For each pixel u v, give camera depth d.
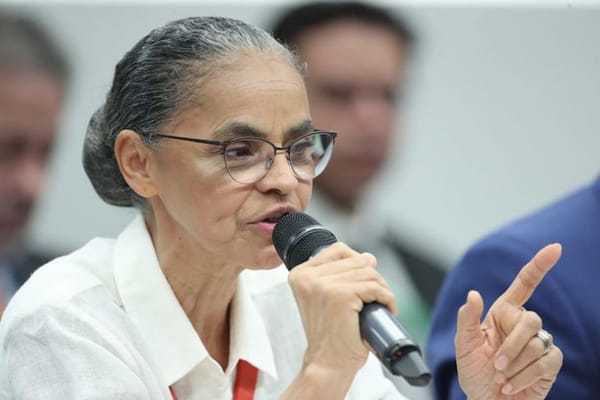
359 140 9.80
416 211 10.00
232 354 5.38
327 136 4.96
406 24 9.95
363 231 9.88
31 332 4.88
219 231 4.79
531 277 4.79
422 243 9.98
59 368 4.80
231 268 5.12
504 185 10.12
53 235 9.44
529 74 10.14
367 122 9.81
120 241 5.36
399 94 9.95
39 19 9.39
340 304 4.32
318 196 9.79
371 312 4.28
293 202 4.81
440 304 7.05
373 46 9.80
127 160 5.05
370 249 9.88
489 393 4.88
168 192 4.91
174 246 5.14
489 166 10.09
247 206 4.74
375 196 9.93
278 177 4.73
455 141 10.06
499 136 10.11
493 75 10.10
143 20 9.52
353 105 9.78
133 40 9.51
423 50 10.00
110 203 5.46
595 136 10.18
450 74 10.04
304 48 9.67
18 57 9.33
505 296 4.86
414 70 9.98
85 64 9.48
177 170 4.83
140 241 5.29
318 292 4.36
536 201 10.16
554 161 10.18
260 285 5.79
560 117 10.17
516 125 10.13
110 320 5.07
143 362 5.05
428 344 7.03
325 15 9.68
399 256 9.95
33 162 9.38
